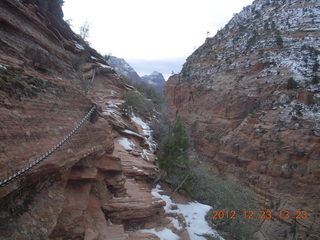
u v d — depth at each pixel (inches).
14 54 213.9
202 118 2130.9
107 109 687.7
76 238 203.0
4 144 130.5
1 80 155.2
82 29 1315.2
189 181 551.5
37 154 156.5
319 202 1114.7
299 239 1057.5
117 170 325.1
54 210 172.2
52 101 206.7
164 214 379.9
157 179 498.6
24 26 254.1
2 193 122.5
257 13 2696.9
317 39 1870.1
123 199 324.2
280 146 1363.2
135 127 721.6
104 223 264.4
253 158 1475.1
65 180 203.3
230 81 2112.5
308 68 1657.2
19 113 156.7
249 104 1779.0
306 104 1467.8
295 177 1243.8
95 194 288.4
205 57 2819.9
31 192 162.2
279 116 1492.4
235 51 2422.5
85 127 248.2
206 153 1871.3
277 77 1738.4
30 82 189.8
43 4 560.4
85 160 242.7
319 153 1227.2
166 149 497.7
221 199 552.4
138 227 317.7
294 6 2354.8
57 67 302.7
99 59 1106.1
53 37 328.5
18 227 139.1
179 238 326.3
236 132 1699.1
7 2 232.1
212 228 427.8
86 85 590.6
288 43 1963.6
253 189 1365.7
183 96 2605.8
